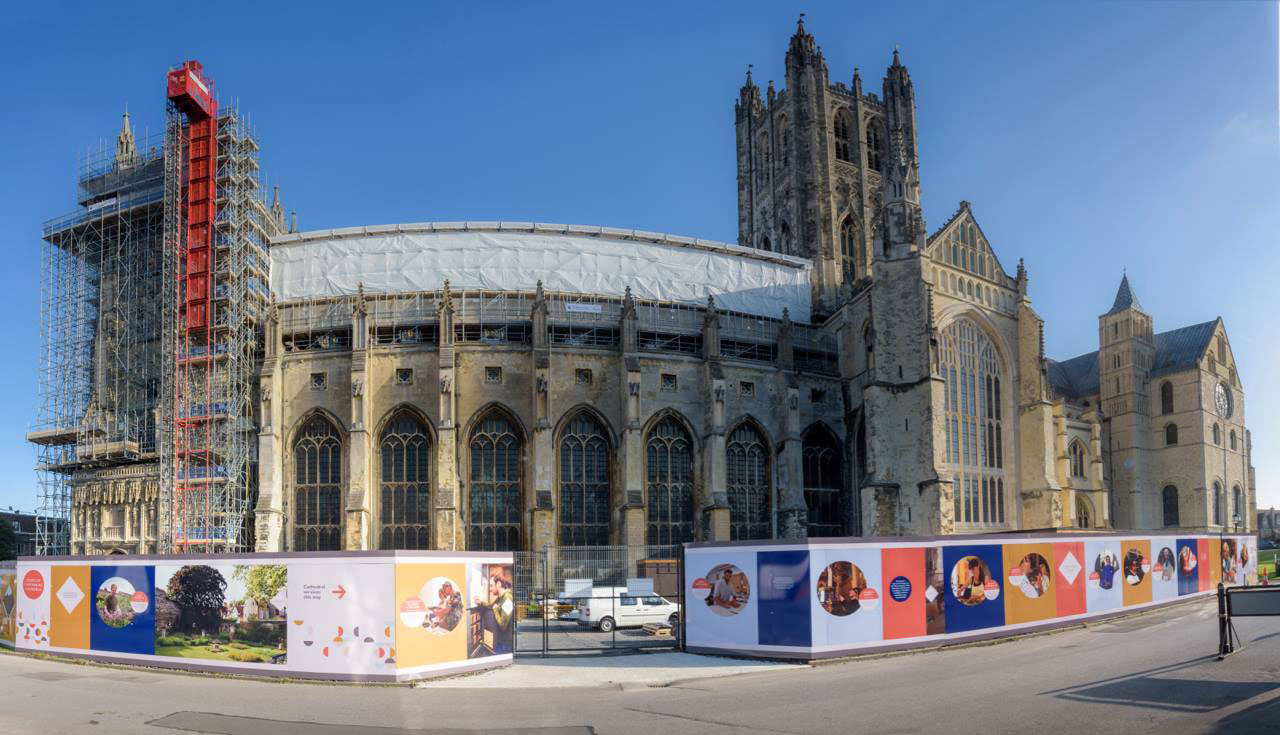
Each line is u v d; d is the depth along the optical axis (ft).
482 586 125.39
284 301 296.10
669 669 124.16
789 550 129.80
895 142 286.46
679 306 317.83
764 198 418.51
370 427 261.65
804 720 84.28
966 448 284.82
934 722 80.79
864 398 289.94
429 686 112.68
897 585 133.49
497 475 266.77
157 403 280.10
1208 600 196.65
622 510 263.49
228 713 92.63
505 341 279.90
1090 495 371.76
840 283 370.32
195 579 124.57
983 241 302.04
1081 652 124.77
